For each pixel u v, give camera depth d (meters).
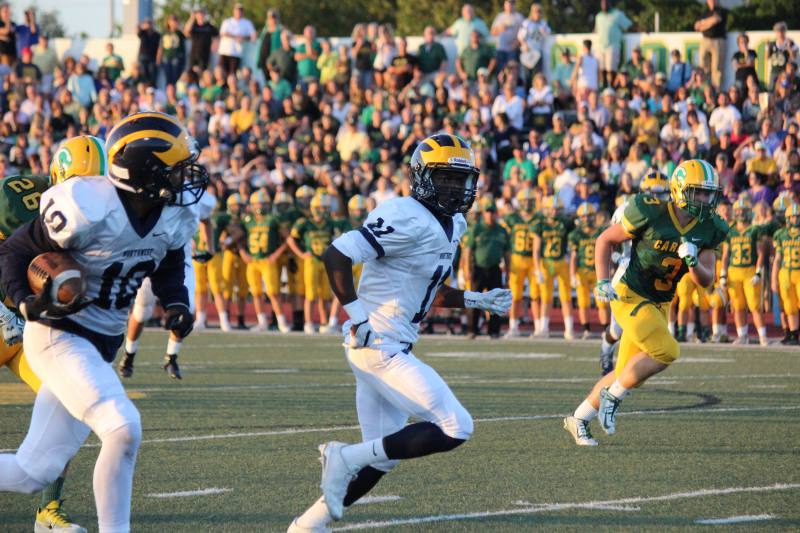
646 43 37.94
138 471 12.32
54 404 8.79
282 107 38.75
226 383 20.11
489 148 35.56
